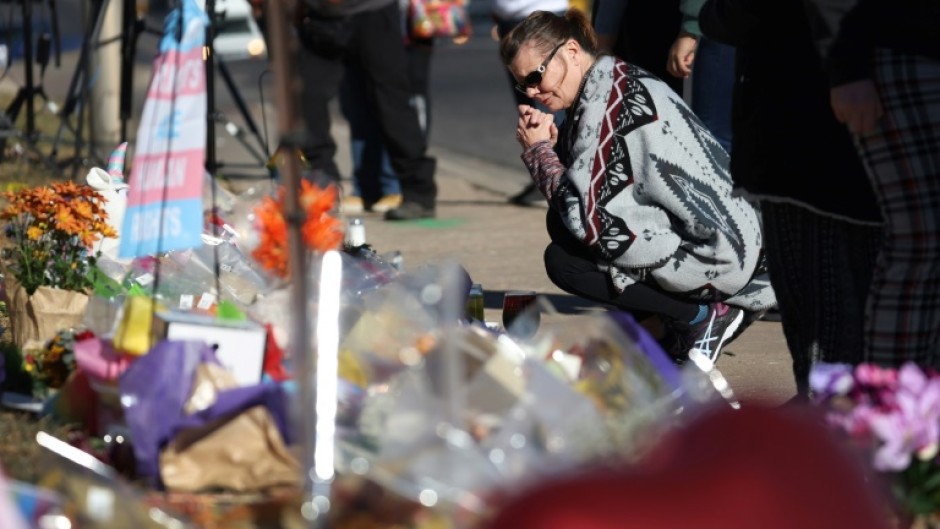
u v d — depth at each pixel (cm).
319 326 671
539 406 698
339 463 694
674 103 1121
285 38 659
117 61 2328
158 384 771
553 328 808
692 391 764
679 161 1103
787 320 960
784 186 902
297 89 662
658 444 542
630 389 742
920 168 816
